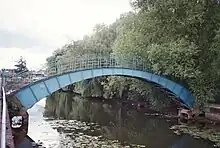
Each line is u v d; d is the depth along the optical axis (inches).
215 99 1306.6
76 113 1590.8
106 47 2495.1
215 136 984.3
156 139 948.6
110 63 1237.7
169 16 1305.4
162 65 1241.4
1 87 680.4
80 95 2758.4
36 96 1027.9
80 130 1073.5
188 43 1240.2
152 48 1224.8
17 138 880.3
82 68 1159.0
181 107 1402.6
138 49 1333.7
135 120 1344.7
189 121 1274.6
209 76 1267.2
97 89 2388.0
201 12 1246.9
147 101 1738.4
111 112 1644.9
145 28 1347.2
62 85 1099.3
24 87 1002.7
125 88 1943.9
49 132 1015.0
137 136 992.2
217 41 1199.6
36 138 919.0
